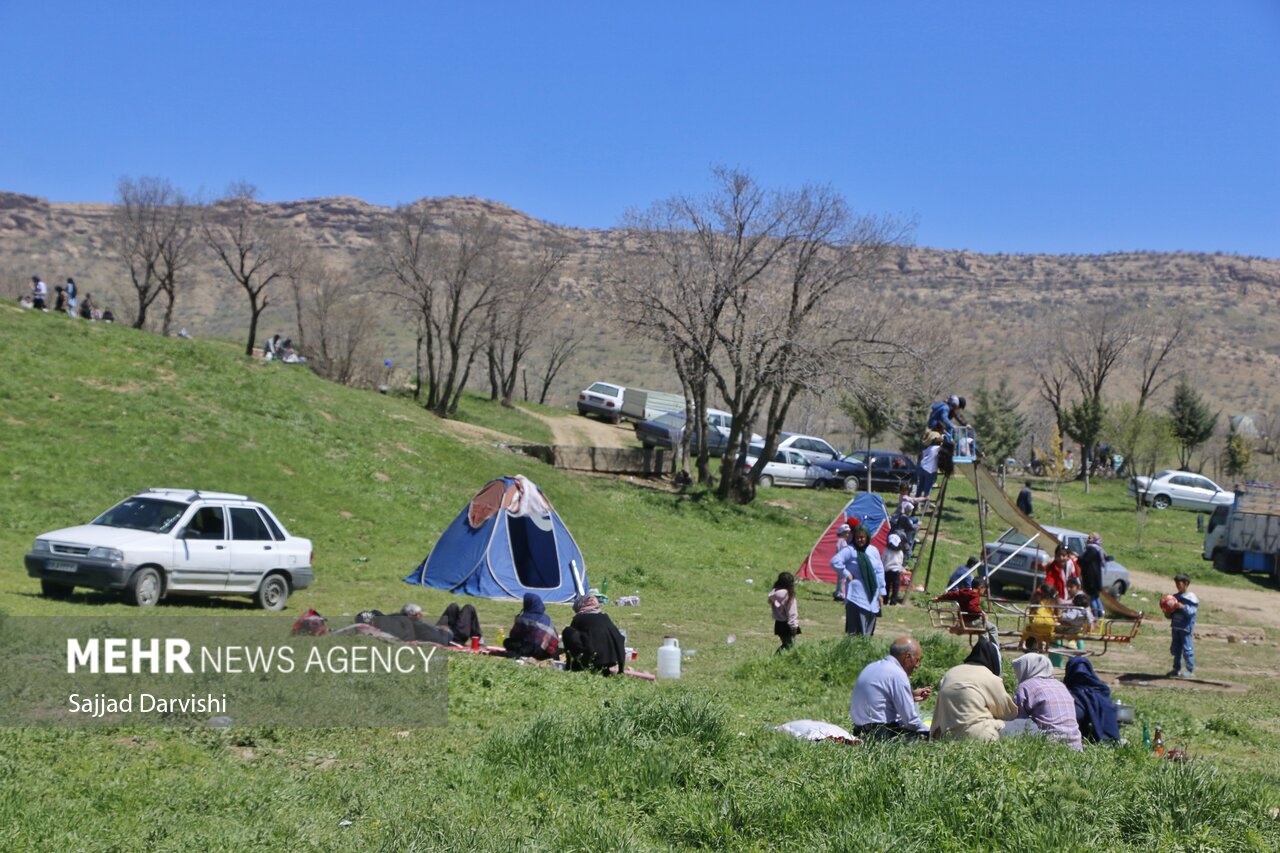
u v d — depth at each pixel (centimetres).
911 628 2248
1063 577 2080
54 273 19825
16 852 558
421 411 4434
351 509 2798
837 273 3719
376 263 5528
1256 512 3756
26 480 2359
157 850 582
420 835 615
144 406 3012
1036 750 749
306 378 3981
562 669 1326
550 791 715
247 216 6272
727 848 627
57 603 1494
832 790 675
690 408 4272
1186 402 7038
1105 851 592
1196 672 1964
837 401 4550
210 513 1722
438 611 1928
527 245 12744
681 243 3784
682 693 935
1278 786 788
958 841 600
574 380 12569
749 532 3581
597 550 2923
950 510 4528
